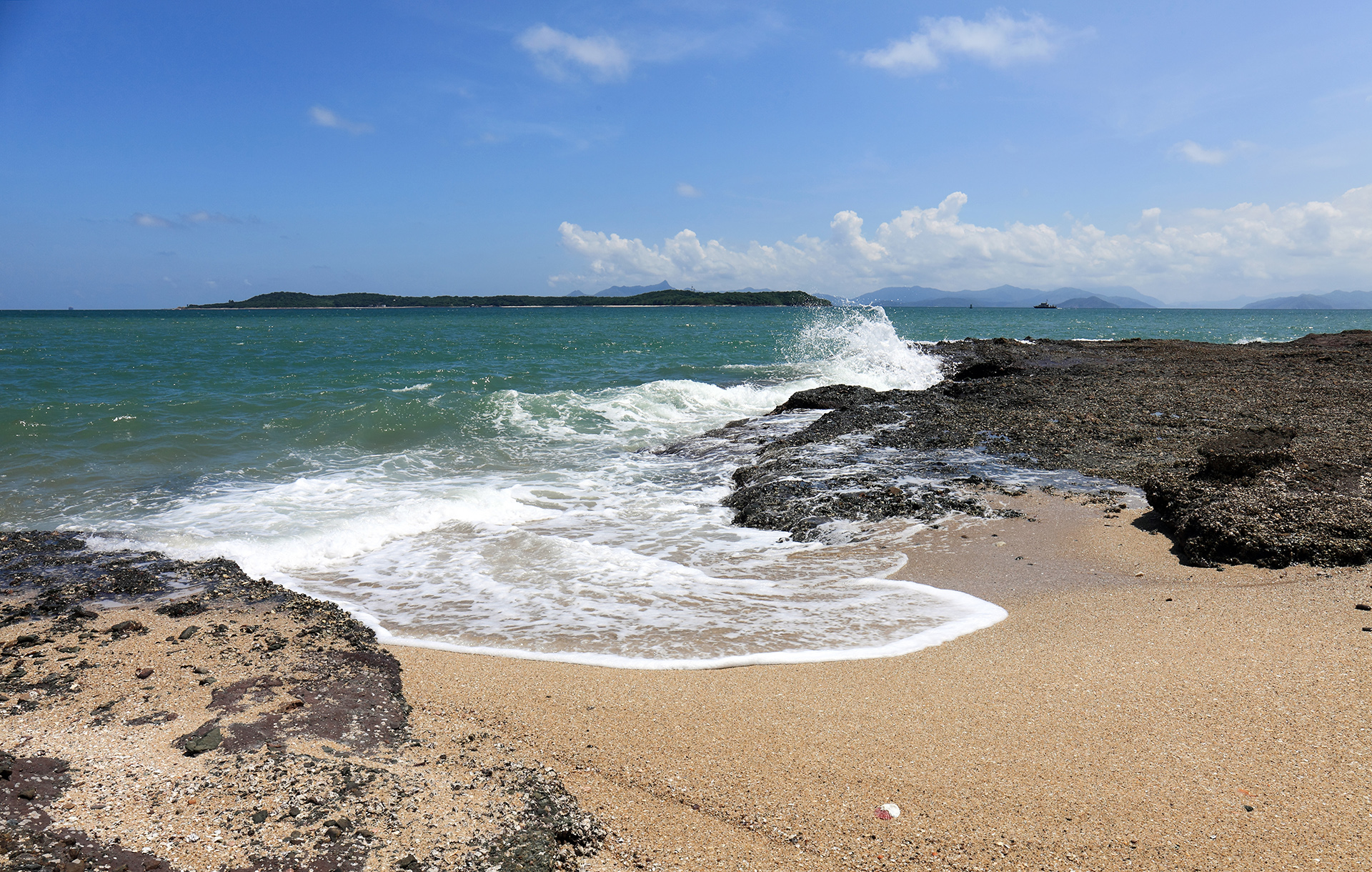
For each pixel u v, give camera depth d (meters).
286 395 18.41
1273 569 6.49
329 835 3.15
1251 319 132.25
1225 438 9.07
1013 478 10.21
